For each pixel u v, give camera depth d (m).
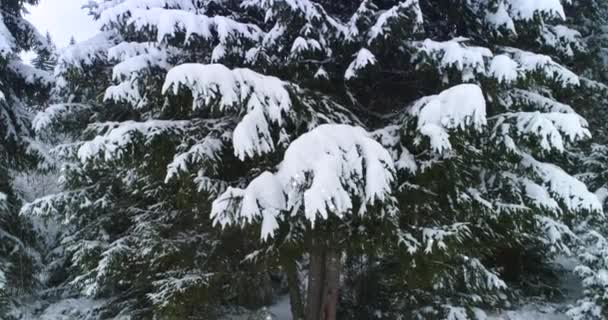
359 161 3.94
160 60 5.13
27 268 8.23
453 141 4.30
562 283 9.14
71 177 7.48
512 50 5.07
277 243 4.86
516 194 5.11
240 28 4.88
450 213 5.06
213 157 4.70
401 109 5.38
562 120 4.29
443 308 6.59
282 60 5.15
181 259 6.44
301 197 3.99
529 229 5.53
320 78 5.05
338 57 5.05
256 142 4.03
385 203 4.17
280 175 4.14
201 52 5.31
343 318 7.07
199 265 6.42
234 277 6.45
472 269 6.21
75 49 5.49
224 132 4.91
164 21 4.48
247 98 4.20
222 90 3.93
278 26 4.89
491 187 5.28
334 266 5.83
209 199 4.97
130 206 7.76
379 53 4.95
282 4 4.48
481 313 6.92
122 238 7.13
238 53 4.98
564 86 4.98
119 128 4.55
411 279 5.14
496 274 6.87
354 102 5.30
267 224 3.95
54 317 8.73
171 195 6.34
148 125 4.69
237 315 7.96
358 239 4.68
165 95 4.34
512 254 8.55
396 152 4.64
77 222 8.43
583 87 7.46
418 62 4.77
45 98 8.51
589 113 8.15
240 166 5.24
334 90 5.48
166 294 6.02
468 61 4.45
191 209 6.00
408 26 4.48
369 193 3.85
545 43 5.93
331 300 5.79
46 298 9.85
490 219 5.21
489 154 4.87
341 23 5.03
